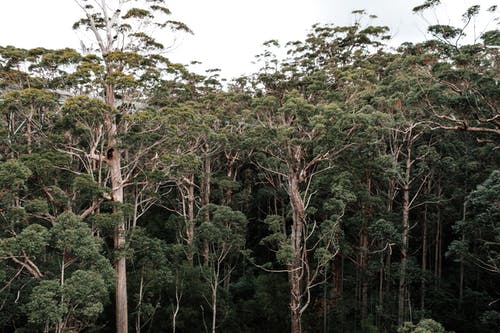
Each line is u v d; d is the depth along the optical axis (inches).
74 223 554.3
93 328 795.4
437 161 1035.3
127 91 869.8
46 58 722.2
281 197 1261.1
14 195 621.6
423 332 555.2
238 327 1059.9
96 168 999.6
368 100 998.4
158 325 978.7
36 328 687.1
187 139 1010.7
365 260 1068.5
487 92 653.9
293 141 850.8
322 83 1019.9
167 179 1005.2
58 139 773.3
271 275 1117.7
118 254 773.3
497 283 1203.2
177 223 1138.7
